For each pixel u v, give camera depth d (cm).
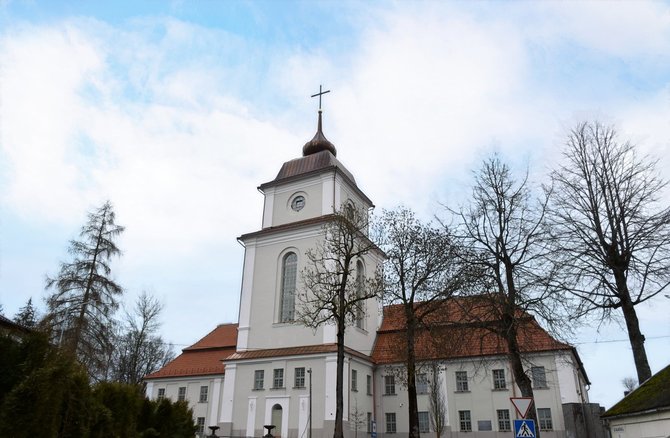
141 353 5259
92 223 3472
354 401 3662
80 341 3064
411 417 2527
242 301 4138
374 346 4291
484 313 2092
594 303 1978
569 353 3497
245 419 3650
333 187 4219
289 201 4416
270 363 3738
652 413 1431
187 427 1809
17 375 1122
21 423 1023
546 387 3534
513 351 1989
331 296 3164
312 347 3656
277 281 4066
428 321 2573
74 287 3253
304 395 3509
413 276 2719
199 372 4500
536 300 1959
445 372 3891
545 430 3459
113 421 1355
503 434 3578
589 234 2080
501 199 2169
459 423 3722
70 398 1211
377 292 2830
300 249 4066
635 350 1923
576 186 2170
